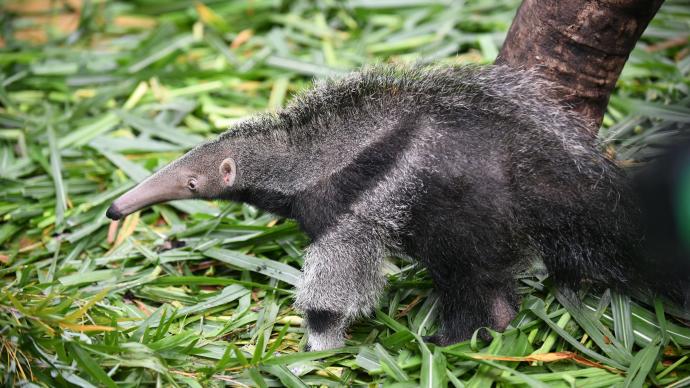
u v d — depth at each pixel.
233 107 2.42
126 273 2.05
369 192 1.85
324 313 1.86
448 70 1.90
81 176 2.26
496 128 1.83
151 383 1.83
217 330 1.93
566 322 1.89
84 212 2.17
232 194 1.97
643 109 2.20
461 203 1.81
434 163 1.82
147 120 2.37
